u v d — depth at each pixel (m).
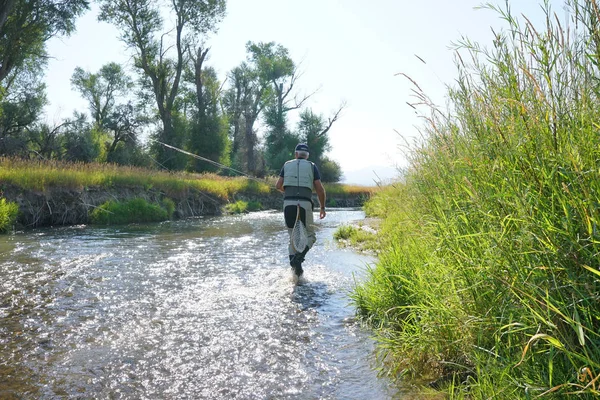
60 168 16.86
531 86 2.48
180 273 6.27
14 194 13.39
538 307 2.01
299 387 2.74
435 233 3.65
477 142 2.96
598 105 2.23
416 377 2.82
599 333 1.86
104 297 4.93
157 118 38.78
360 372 2.95
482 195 2.66
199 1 35.34
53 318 4.16
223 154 42.66
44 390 2.70
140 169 22.16
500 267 2.33
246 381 2.83
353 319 4.13
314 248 8.63
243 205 23.83
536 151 2.21
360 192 37.78
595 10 2.01
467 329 2.69
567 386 1.82
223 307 4.55
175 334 3.73
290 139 50.91
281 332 3.78
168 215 17.64
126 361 3.15
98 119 50.59
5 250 8.20
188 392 2.68
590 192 1.92
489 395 2.14
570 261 1.96
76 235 10.97
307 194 6.39
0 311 4.36
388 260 4.66
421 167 5.21
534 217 2.13
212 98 42.88
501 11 2.56
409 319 3.61
